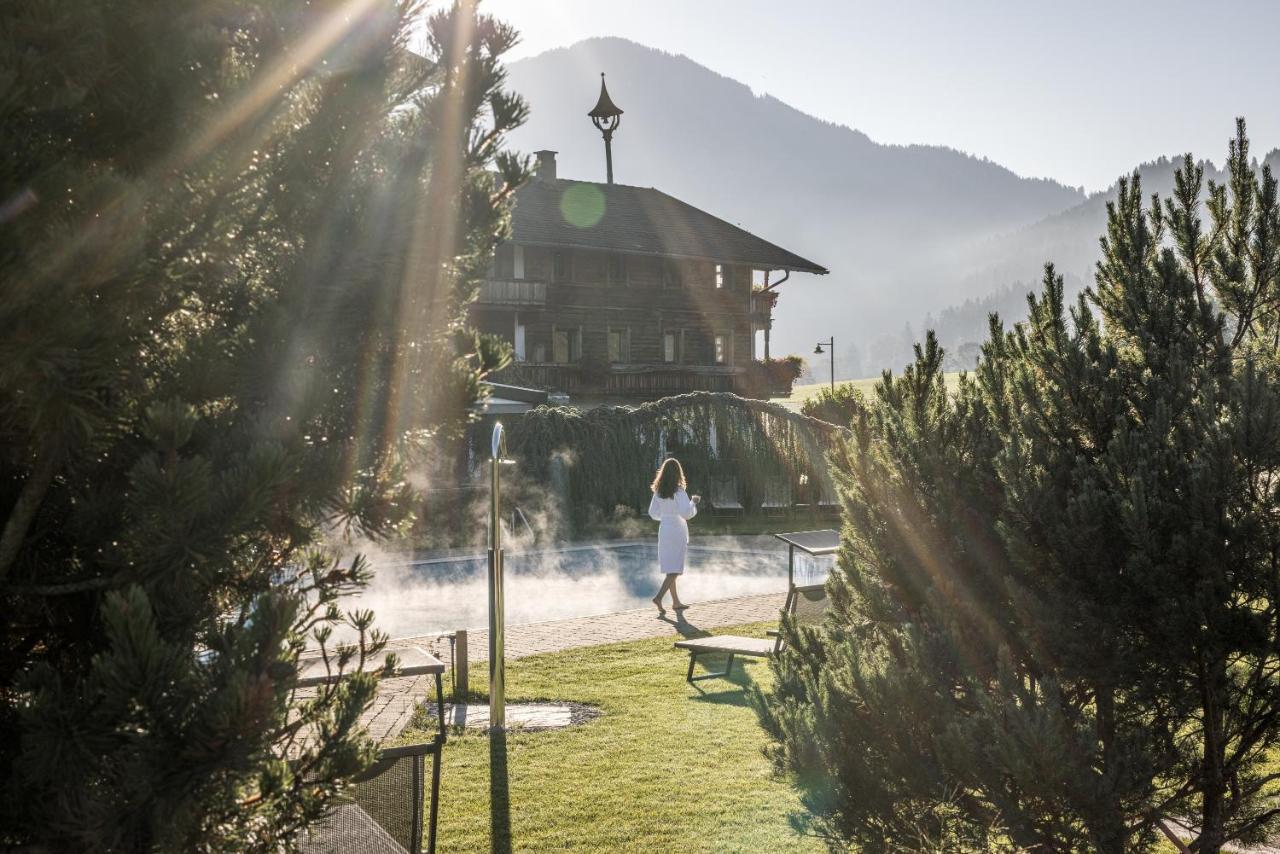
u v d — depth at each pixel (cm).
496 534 857
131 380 271
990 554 470
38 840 252
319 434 297
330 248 282
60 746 232
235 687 228
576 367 4231
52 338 226
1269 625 398
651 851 598
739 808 664
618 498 2466
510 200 315
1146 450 422
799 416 2653
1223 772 443
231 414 283
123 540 270
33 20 242
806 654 546
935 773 421
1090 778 383
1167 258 522
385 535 309
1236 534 395
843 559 523
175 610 261
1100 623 416
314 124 281
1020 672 457
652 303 4562
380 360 301
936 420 495
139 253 244
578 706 934
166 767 229
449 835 627
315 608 315
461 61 294
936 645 443
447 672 1062
